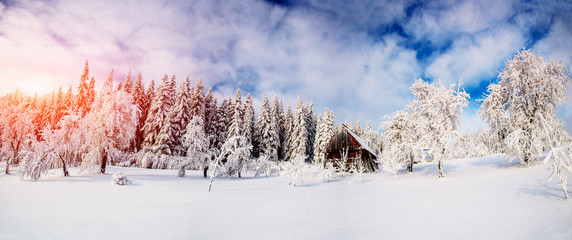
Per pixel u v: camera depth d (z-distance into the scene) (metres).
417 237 6.03
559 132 18.42
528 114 19.39
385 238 6.09
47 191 11.09
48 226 6.38
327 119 49.53
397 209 9.36
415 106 25.59
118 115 20.69
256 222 7.82
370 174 30.52
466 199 9.90
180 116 36.38
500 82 21.59
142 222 7.19
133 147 38.09
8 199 9.05
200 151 24.28
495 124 20.97
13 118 26.06
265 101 48.19
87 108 41.41
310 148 54.78
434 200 10.47
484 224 6.45
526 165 18.47
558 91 18.59
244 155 26.89
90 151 20.06
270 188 17.81
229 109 47.22
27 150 15.45
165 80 38.47
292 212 9.40
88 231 6.15
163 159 31.36
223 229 6.93
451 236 5.87
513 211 7.22
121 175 14.65
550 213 6.43
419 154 22.73
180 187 15.41
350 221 7.96
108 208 8.63
